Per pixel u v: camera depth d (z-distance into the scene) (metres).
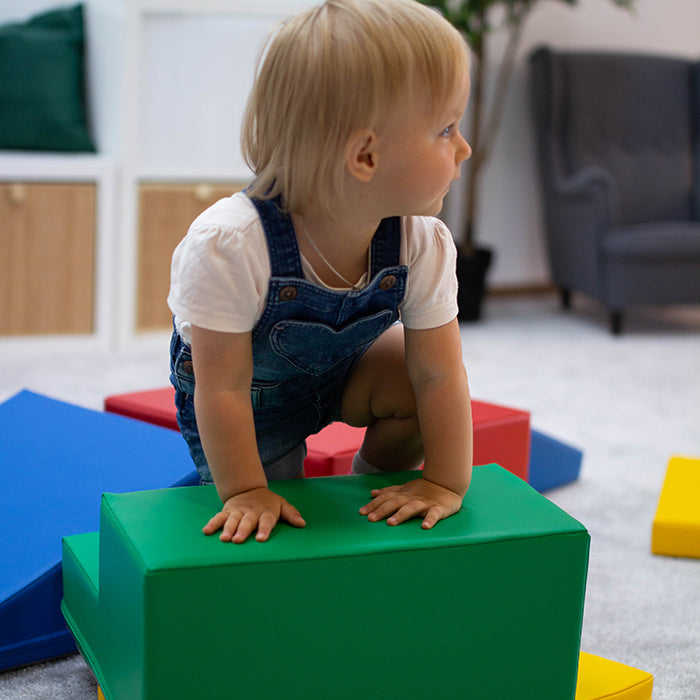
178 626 0.73
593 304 4.00
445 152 0.82
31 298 2.66
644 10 4.19
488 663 0.83
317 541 0.79
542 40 3.96
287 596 0.76
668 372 2.87
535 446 1.70
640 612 1.27
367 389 1.03
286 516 0.82
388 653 0.80
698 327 3.60
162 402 1.54
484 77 3.84
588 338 3.34
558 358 3.00
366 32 0.78
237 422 0.85
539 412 2.36
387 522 0.83
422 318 0.93
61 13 2.83
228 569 0.74
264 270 0.84
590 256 3.44
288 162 0.82
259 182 0.85
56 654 1.06
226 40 2.74
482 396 2.50
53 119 2.75
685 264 3.34
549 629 0.85
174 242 2.79
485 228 3.99
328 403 1.06
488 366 2.85
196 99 2.75
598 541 1.52
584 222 3.45
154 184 2.72
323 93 0.79
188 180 2.76
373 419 1.07
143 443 1.30
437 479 0.91
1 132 2.72
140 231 2.73
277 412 1.03
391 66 0.78
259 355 0.92
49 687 1.01
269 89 0.82
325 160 0.81
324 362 0.96
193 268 0.83
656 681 1.09
